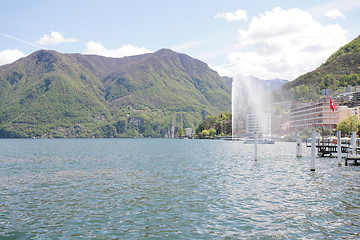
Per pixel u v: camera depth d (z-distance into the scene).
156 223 21.91
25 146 173.50
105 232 20.25
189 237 19.30
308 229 20.59
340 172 45.94
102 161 68.12
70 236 19.61
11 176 44.31
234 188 33.78
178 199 28.72
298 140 71.94
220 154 89.19
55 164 61.88
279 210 24.88
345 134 156.50
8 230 20.69
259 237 19.28
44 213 24.53
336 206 25.98
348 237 19.23
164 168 52.97
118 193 31.58
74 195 30.81
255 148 65.00
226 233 19.94
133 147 149.38
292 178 40.41
